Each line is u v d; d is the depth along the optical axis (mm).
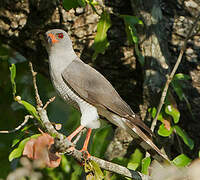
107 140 9180
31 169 8906
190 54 9820
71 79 8758
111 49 9641
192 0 10211
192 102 9656
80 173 9109
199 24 9914
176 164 7941
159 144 9375
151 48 9391
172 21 9914
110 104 8648
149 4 9484
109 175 8859
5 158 9445
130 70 9734
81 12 9570
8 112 10227
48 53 9234
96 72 9062
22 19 9812
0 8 9828
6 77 10523
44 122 7148
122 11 9703
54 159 6594
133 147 9781
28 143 6586
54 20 9656
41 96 10555
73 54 9227
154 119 8602
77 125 9641
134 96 9883
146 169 7988
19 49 10289
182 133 8648
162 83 9250
